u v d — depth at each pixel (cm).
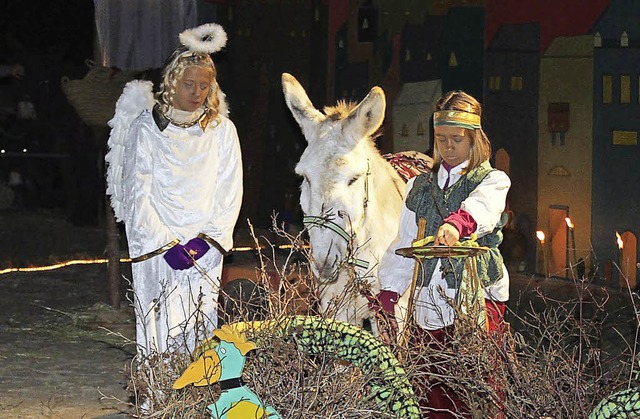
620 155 1130
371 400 438
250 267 972
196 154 580
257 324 448
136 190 574
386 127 1350
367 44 1397
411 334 467
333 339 438
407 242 504
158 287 577
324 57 1491
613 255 1135
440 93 1280
